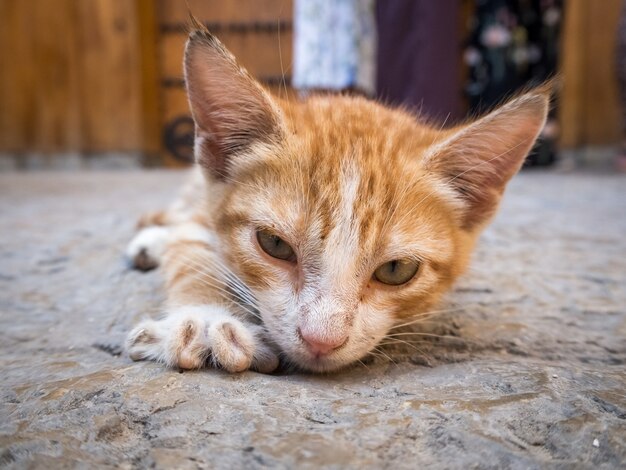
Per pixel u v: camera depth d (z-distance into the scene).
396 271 0.14
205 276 0.16
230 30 0.75
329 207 0.14
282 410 0.10
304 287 0.14
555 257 0.25
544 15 0.70
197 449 0.09
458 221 0.16
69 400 0.11
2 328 0.16
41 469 0.09
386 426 0.10
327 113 0.17
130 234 0.29
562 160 0.77
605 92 0.75
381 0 0.53
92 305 0.18
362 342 0.14
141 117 0.78
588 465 0.09
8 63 0.77
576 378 0.12
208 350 0.13
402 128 0.17
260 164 0.15
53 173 0.71
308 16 0.47
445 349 0.15
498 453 0.09
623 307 0.18
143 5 0.76
